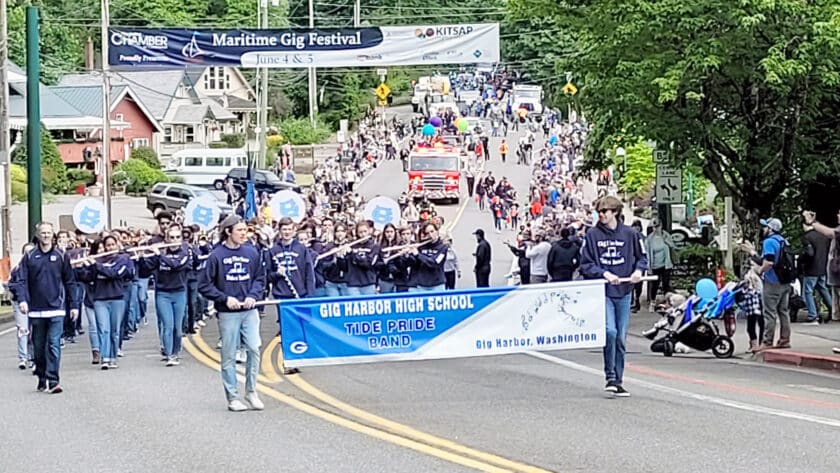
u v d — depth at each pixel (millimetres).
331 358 13969
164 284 17875
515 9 27891
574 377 15766
